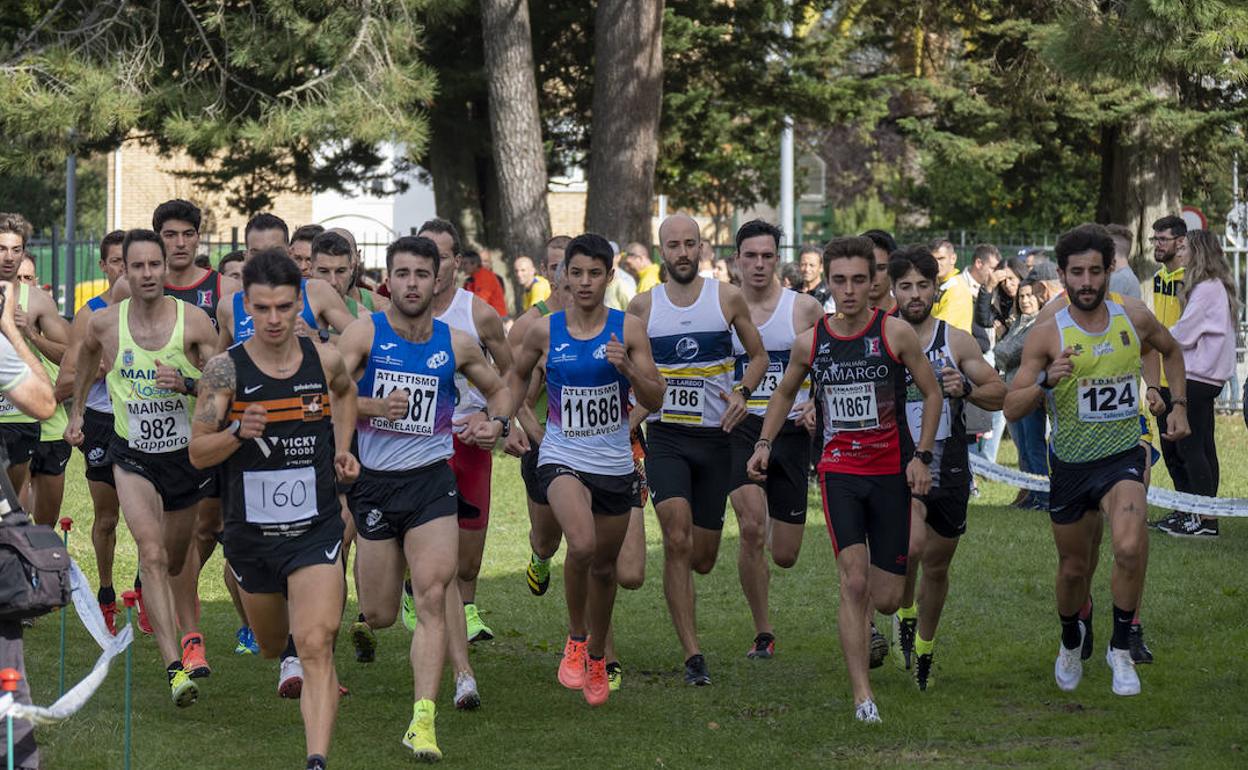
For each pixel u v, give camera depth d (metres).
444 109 45.00
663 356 15.48
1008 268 28.34
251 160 46.72
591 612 14.27
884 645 15.45
